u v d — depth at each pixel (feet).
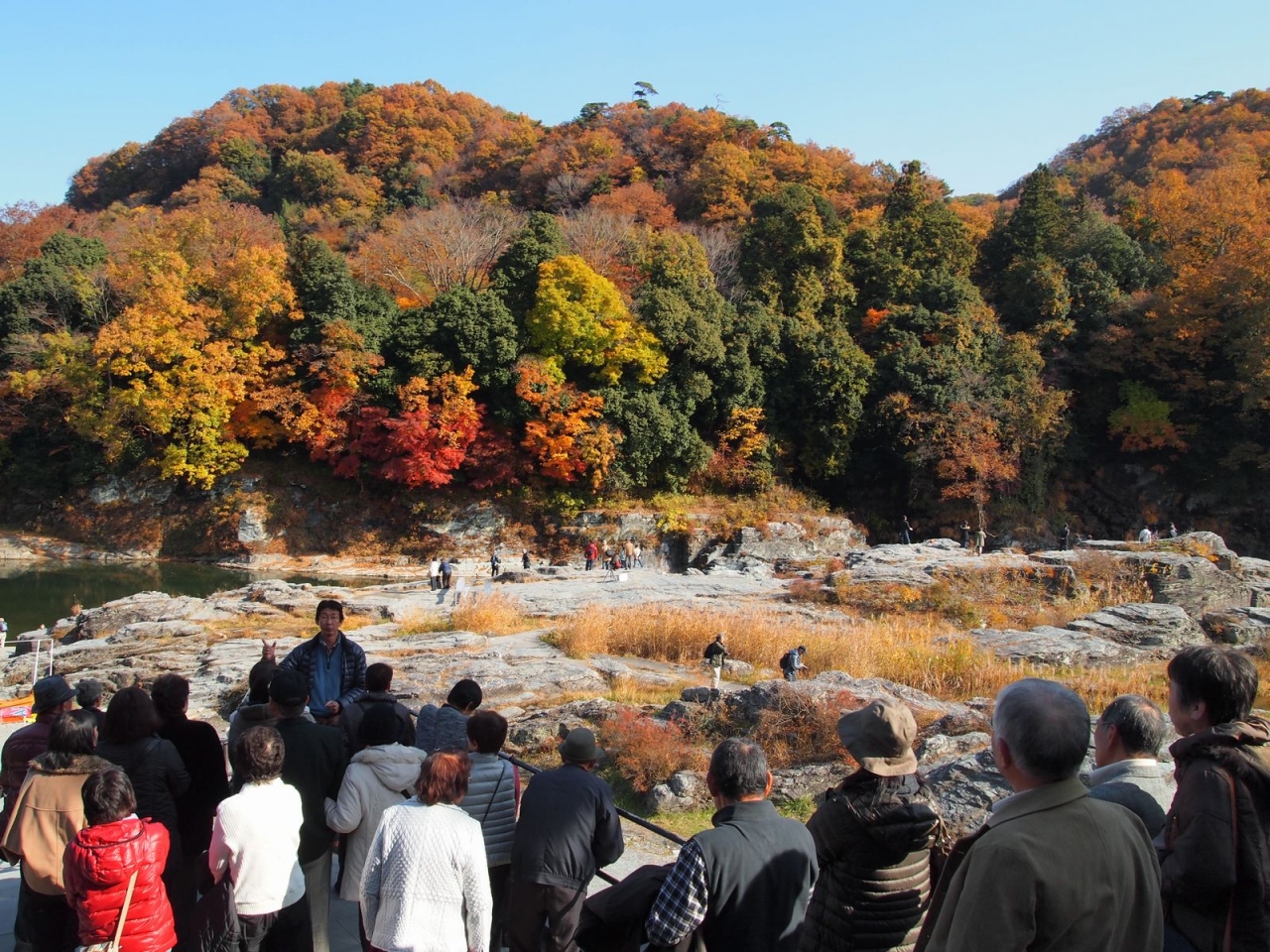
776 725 43.86
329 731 20.97
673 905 13.57
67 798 18.48
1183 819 12.63
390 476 155.33
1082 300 192.65
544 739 48.47
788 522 161.38
